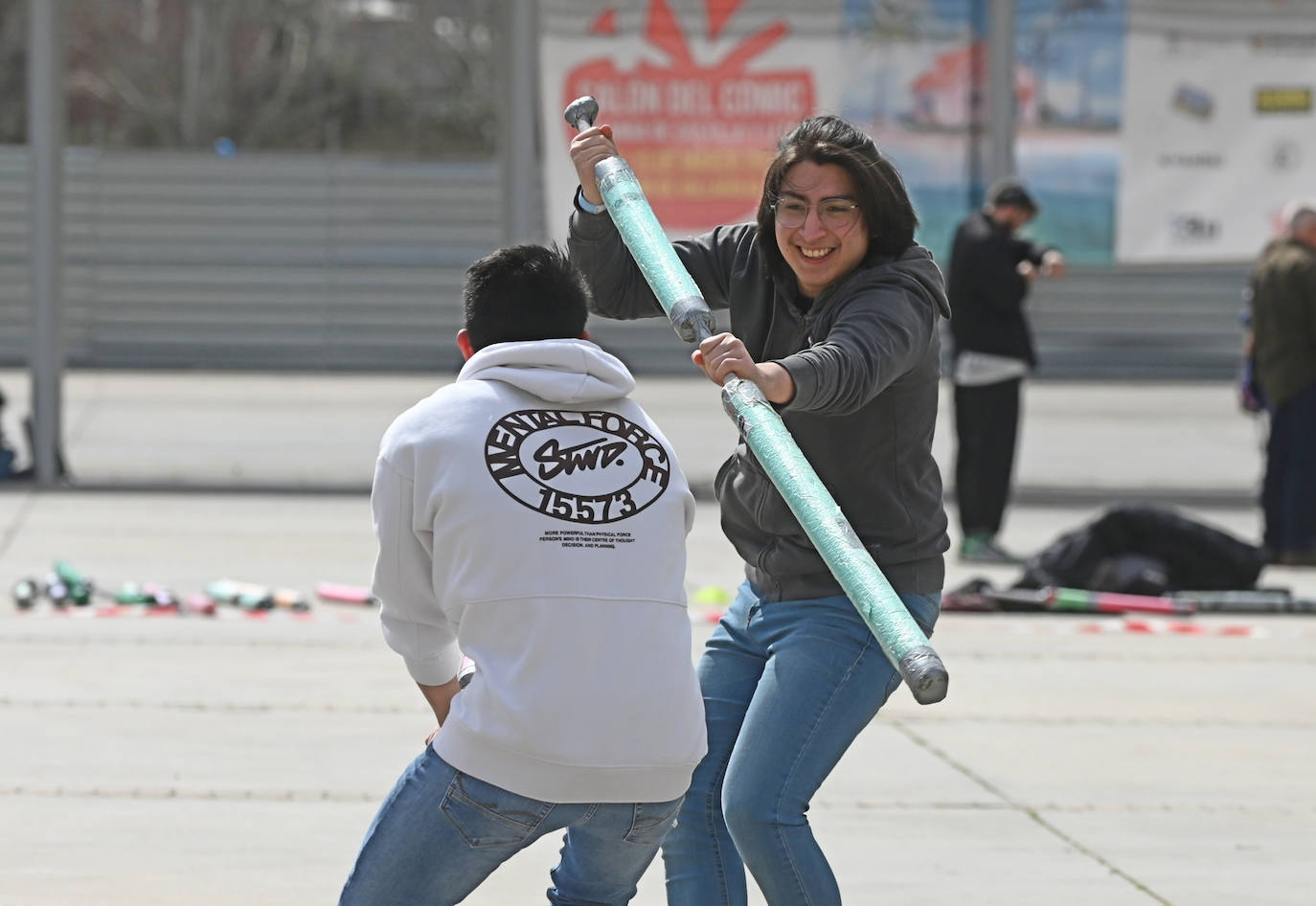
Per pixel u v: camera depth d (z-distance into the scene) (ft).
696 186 113.80
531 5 111.04
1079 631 77.05
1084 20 114.52
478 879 27.94
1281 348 94.89
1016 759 56.03
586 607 26.96
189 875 43.29
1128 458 145.48
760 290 32.94
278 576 86.02
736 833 31.35
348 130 315.58
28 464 125.39
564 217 113.60
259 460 134.10
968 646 73.41
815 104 114.11
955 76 115.03
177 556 90.74
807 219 31.07
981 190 115.96
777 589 32.53
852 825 48.85
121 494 112.16
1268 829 49.14
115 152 205.36
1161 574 82.48
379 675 65.31
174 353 207.82
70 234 205.67
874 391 29.53
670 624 27.76
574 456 27.71
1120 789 52.90
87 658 67.05
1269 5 114.62
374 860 27.43
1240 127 115.44
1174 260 115.96
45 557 89.40
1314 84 115.14
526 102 111.96
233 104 312.91
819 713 31.30
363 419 164.14
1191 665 70.79
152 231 206.49
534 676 26.66
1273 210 115.85
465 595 26.96
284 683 63.77
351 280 208.03
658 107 113.19
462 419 27.53
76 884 42.50
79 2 310.24
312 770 52.75
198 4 297.12
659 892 43.04
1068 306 205.05
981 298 91.66
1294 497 95.40
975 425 92.38
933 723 60.54
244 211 206.80
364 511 107.86
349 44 329.11
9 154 204.74
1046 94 115.14
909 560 32.22
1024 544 100.27
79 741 55.36
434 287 208.33
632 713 26.96
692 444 150.00
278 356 208.13
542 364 28.25
